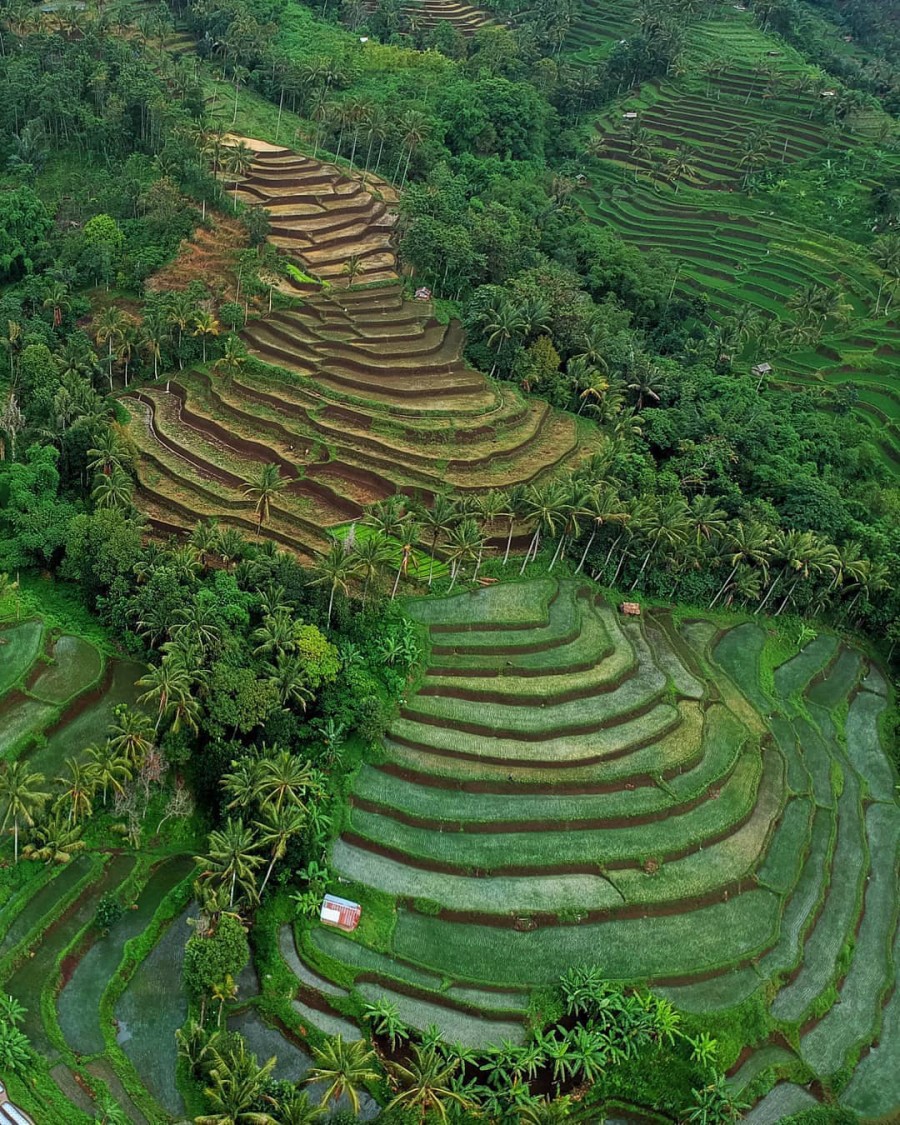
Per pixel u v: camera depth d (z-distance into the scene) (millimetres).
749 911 57281
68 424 75000
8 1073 43688
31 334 82625
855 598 82375
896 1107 50969
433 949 52219
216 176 107875
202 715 56938
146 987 49781
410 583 72625
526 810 59281
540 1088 48750
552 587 75250
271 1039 48438
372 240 109375
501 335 91125
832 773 69125
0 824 52438
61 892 51812
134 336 85688
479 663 67750
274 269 96500
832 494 83375
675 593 79625
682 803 61438
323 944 51812
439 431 83000
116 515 66188
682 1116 48656
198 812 57312
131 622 63406
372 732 60312
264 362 88375
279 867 53375
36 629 64125
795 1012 53719
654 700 68125
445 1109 44969
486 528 77750
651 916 55531
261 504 69688
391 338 92750
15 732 57312
